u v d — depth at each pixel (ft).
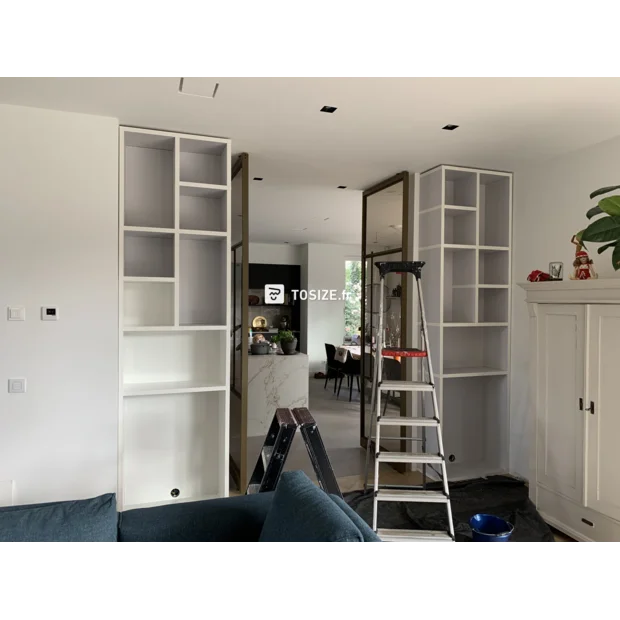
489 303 14.73
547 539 10.04
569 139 11.17
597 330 9.58
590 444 9.72
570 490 10.19
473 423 14.92
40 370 9.68
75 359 9.90
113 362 10.19
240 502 6.57
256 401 18.80
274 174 14.58
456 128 10.51
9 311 9.46
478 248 13.64
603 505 9.41
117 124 10.16
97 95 8.93
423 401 13.83
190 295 12.08
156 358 11.76
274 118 10.02
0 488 9.46
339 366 26.45
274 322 33.24
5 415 9.49
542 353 10.99
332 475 8.60
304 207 19.86
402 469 14.21
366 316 16.87
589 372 9.75
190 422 12.00
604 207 8.73
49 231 9.71
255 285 32.50
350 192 17.07
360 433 16.97
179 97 8.98
